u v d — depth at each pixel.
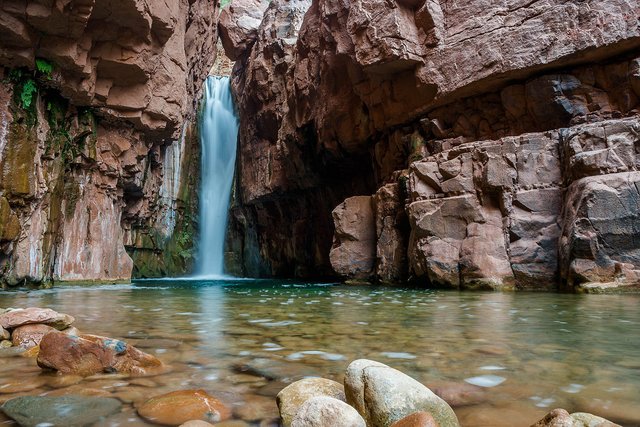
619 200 9.28
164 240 24.88
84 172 15.67
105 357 3.11
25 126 12.65
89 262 15.62
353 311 6.65
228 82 31.14
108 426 2.12
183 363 3.32
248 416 2.27
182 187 26.06
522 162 11.50
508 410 2.29
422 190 13.03
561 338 4.20
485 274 11.06
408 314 6.20
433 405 2.05
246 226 29.23
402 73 15.45
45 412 2.29
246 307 7.38
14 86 12.48
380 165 17.77
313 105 20.33
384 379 2.13
